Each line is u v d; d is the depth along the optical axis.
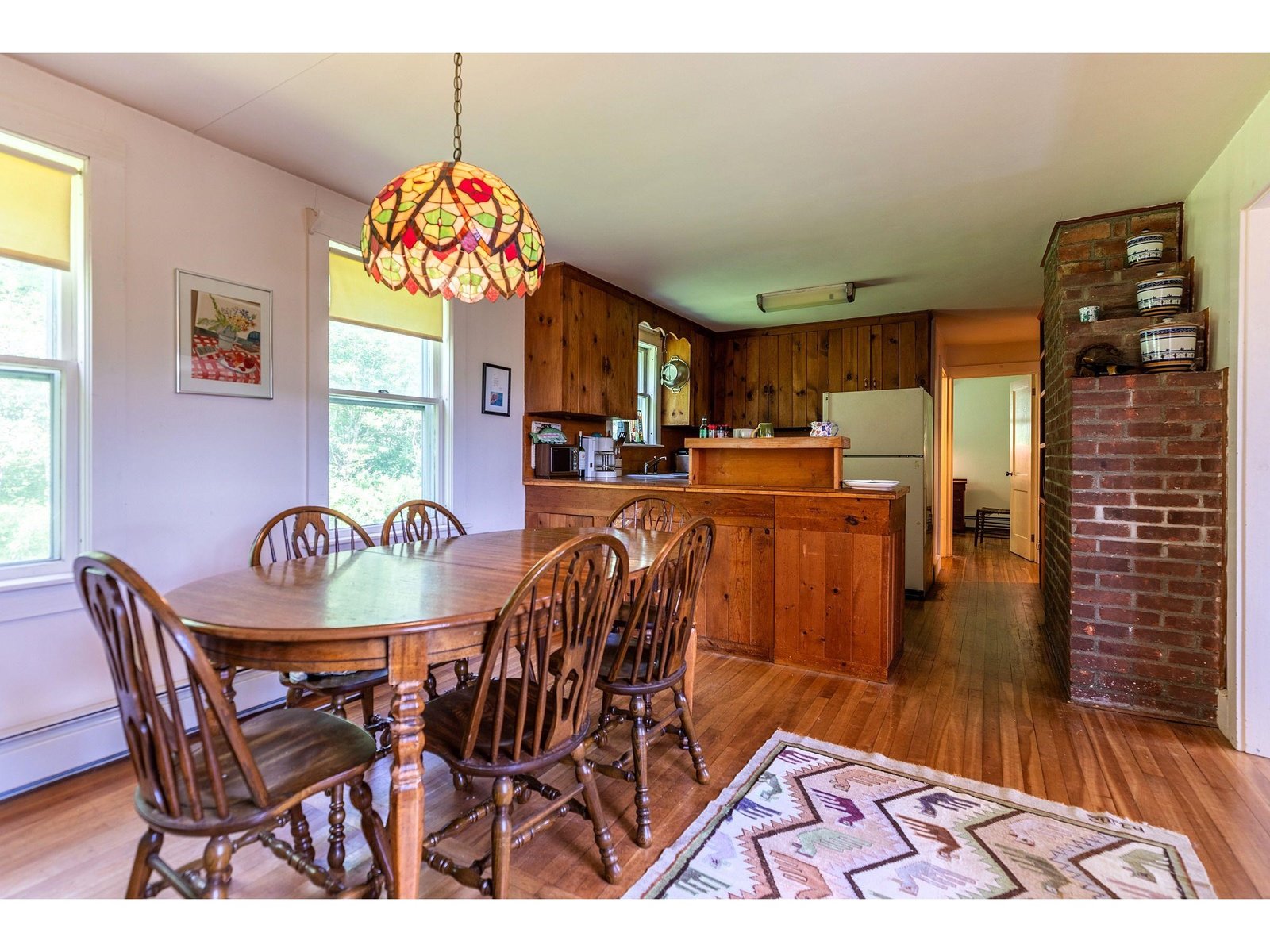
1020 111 2.10
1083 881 1.52
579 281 4.08
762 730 2.40
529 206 2.99
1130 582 2.56
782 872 1.56
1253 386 2.18
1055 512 3.30
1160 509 2.51
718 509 3.35
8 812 1.81
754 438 3.39
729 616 3.35
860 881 1.52
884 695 2.76
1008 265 3.87
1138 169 2.52
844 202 2.91
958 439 8.71
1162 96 2.00
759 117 2.16
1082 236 3.05
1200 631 2.45
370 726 2.07
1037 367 6.10
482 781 2.03
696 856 1.62
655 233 3.36
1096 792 1.93
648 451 5.41
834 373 5.49
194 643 1.02
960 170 2.56
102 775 2.03
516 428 3.99
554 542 2.38
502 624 1.29
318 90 2.03
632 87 1.99
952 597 4.75
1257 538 2.18
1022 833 1.72
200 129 2.30
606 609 1.52
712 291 4.59
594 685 1.61
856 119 2.17
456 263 1.86
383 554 2.09
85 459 2.07
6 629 1.90
